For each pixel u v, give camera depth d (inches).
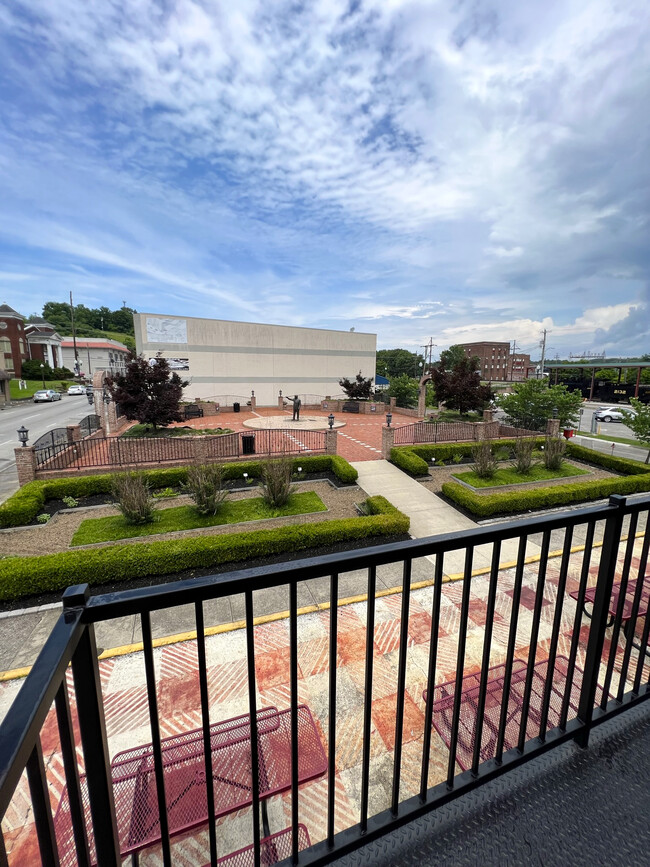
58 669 28.4
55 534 288.8
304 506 339.0
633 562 230.4
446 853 49.3
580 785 57.6
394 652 155.6
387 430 468.1
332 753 48.3
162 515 319.6
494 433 605.3
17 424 770.2
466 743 101.3
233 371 997.8
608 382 1486.2
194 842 88.1
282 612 186.1
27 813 98.3
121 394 603.8
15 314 1653.5
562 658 138.5
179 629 178.4
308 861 47.7
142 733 121.0
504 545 268.7
